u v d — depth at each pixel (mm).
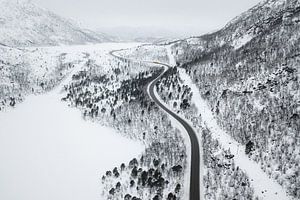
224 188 60750
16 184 72062
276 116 76188
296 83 81688
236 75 106375
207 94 105875
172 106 107500
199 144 80062
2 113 124312
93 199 65125
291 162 62906
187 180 65375
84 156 83812
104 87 142875
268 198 57031
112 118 107562
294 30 110438
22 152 88500
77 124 108375
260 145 71188
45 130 104438
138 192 65000
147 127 96312
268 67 97375
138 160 78562
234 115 86062
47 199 65938
